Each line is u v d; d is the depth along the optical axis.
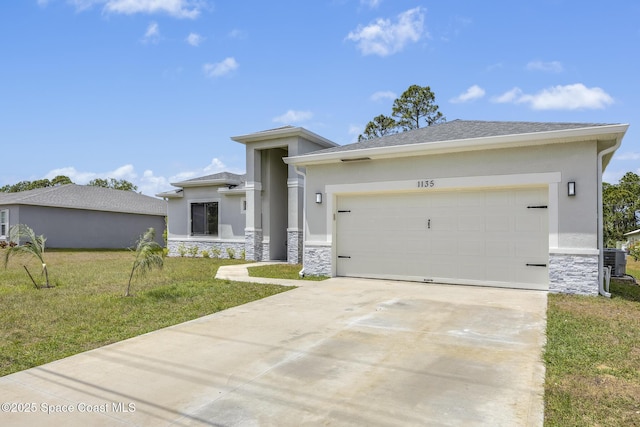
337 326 6.57
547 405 3.74
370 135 31.92
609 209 48.09
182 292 9.51
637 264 24.83
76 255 21.02
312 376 4.51
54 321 6.97
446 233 10.46
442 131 11.52
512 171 9.48
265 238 18.23
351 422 3.47
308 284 10.58
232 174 22.03
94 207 27.06
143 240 9.57
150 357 5.19
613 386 4.14
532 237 9.47
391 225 11.20
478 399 3.88
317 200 12.03
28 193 26.73
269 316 7.28
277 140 17.17
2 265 15.48
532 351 5.23
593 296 8.64
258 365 4.87
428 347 5.45
